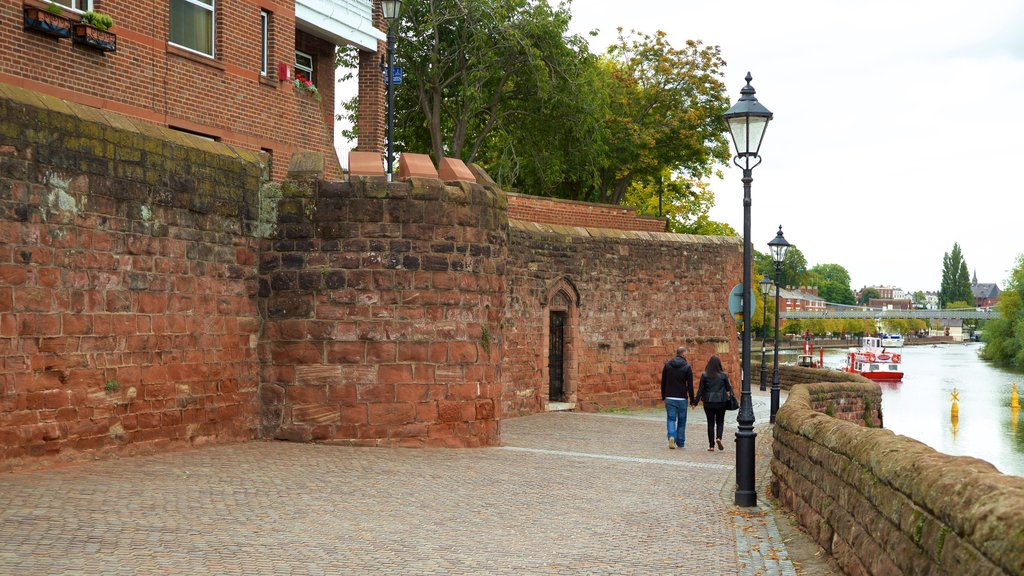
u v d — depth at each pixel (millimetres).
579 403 28312
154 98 18156
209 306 15016
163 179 14016
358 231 16078
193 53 19172
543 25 39312
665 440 20875
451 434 16469
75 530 8812
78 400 12438
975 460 6133
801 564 8969
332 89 27297
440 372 16359
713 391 19078
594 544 9688
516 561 8766
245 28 20922
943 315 178500
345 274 16062
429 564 8461
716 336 33062
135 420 13445
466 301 16625
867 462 7695
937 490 5887
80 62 16391
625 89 51312
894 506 6742
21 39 15242
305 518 10086
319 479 12586
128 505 10047
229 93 20344
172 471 12359
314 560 8336
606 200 54094
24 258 11656
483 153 48156
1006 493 5094
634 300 30234
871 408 31312
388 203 16141
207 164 14977
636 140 49156
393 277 16109
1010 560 4613
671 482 14438
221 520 9680
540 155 43250
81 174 12508
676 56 52406
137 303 13492
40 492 10344
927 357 136375
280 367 16125
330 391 16016
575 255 28172
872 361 80250
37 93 12266
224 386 15344
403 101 42469
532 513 11250
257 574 7777
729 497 13180
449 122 44500
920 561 6012
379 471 13578
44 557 7848
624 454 17844
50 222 12031
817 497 9703
